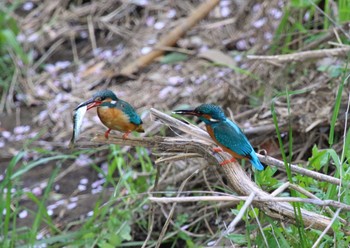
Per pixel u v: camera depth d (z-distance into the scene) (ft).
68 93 44.98
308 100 35.68
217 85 40.75
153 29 48.08
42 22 50.47
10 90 45.70
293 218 24.11
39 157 40.75
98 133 25.17
